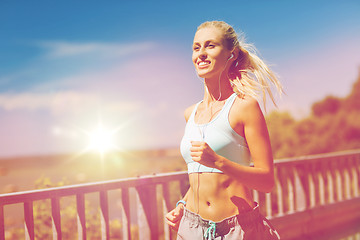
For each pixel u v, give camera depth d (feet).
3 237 7.51
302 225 16.51
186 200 6.57
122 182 9.92
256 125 5.57
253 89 5.94
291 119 45.85
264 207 16.31
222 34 5.95
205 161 5.19
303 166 17.16
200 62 6.01
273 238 6.01
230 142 5.67
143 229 10.45
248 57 6.25
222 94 6.09
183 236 6.11
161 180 10.75
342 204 18.93
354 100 80.64
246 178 5.26
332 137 47.11
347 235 17.02
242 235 5.57
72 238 15.25
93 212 17.48
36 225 14.76
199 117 6.21
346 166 20.08
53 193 8.41
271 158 5.56
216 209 5.79
